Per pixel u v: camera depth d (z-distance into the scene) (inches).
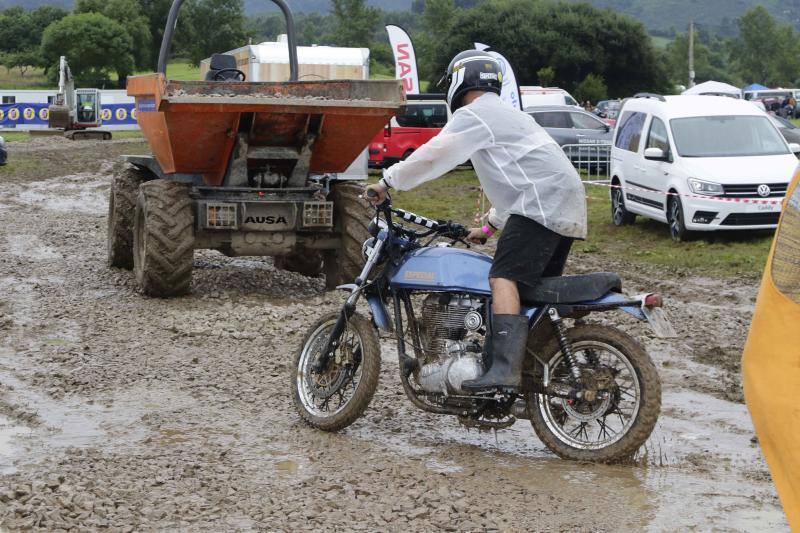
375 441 239.0
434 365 230.2
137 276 429.1
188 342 335.6
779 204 589.6
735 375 302.0
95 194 910.4
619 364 263.1
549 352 225.1
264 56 772.0
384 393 280.5
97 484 202.4
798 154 674.2
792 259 130.0
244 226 406.3
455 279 228.4
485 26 3321.9
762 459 226.1
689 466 221.1
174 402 268.5
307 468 216.8
